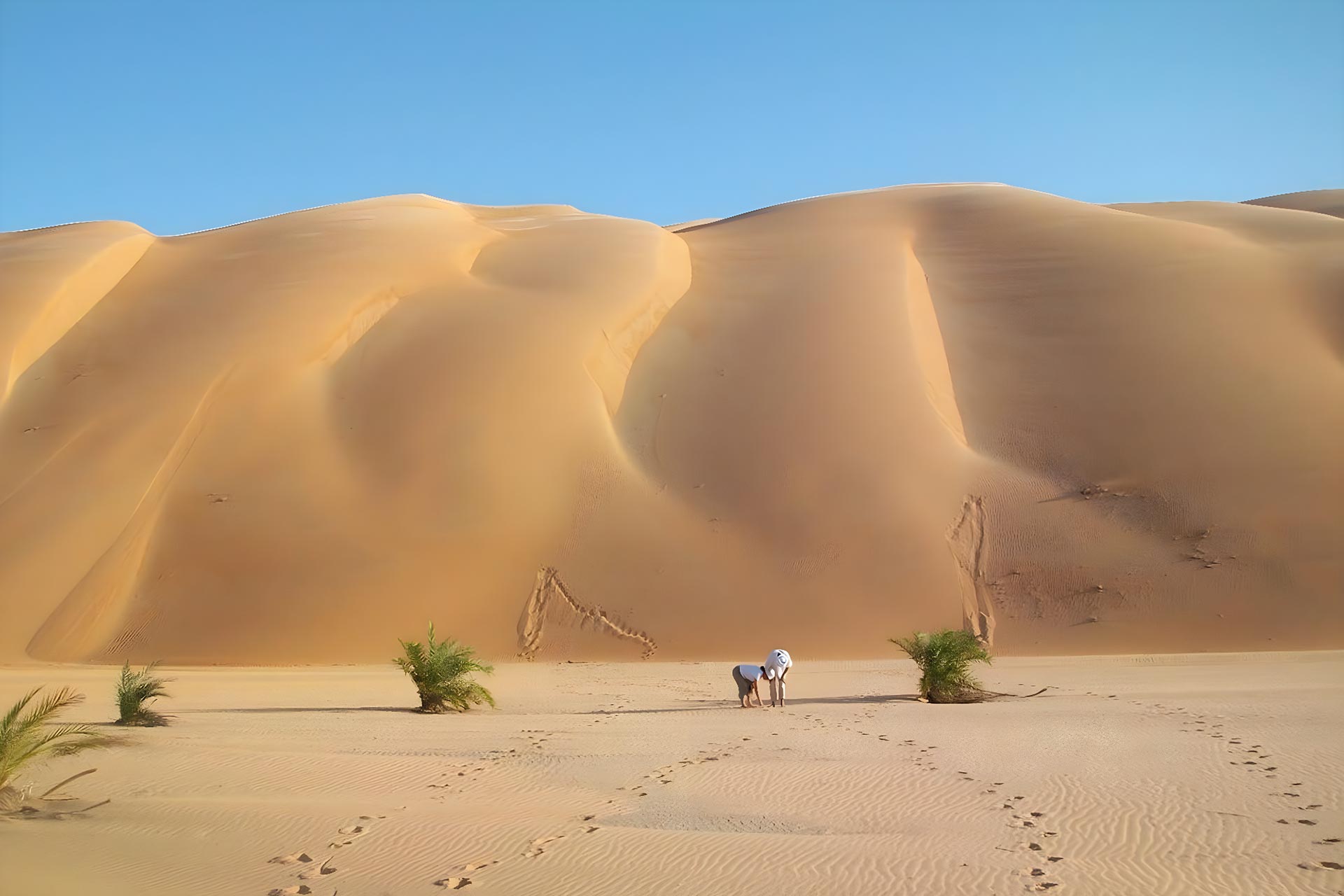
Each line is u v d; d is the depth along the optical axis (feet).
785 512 130.21
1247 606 114.52
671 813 29.86
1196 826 27.02
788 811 29.99
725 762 38.55
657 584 123.13
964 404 150.51
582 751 42.11
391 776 36.22
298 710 61.26
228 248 177.99
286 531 127.85
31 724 33.53
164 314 157.48
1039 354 157.48
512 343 147.95
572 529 129.49
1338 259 167.53
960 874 23.15
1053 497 132.36
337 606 120.06
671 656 114.52
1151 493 130.72
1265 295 159.53
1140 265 171.01
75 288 159.94
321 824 28.68
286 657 114.52
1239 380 143.84
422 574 123.65
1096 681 74.13
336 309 155.43
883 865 23.98
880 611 118.93
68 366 149.18
